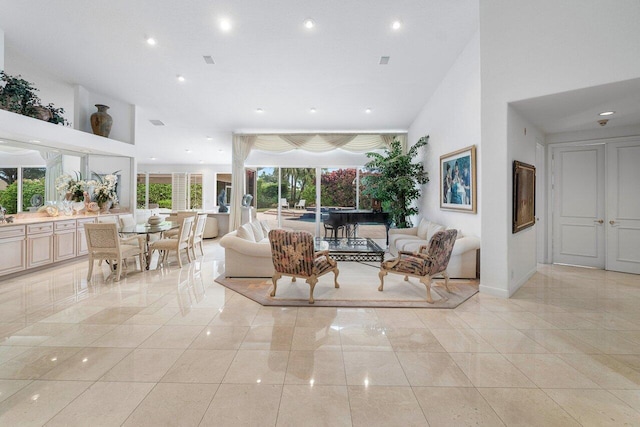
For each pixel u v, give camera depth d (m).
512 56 3.54
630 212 4.75
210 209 11.19
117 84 5.64
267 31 4.13
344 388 1.94
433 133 6.08
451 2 3.68
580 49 3.13
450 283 4.25
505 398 1.85
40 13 3.79
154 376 2.06
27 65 5.00
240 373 2.10
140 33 4.17
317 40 4.33
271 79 5.43
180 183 11.25
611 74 2.99
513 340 2.60
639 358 2.31
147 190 11.30
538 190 5.54
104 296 3.70
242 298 3.66
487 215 3.81
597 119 4.26
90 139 5.49
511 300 3.59
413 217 7.84
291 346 2.48
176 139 8.78
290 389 1.93
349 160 8.71
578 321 2.99
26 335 2.65
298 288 4.03
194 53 4.64
